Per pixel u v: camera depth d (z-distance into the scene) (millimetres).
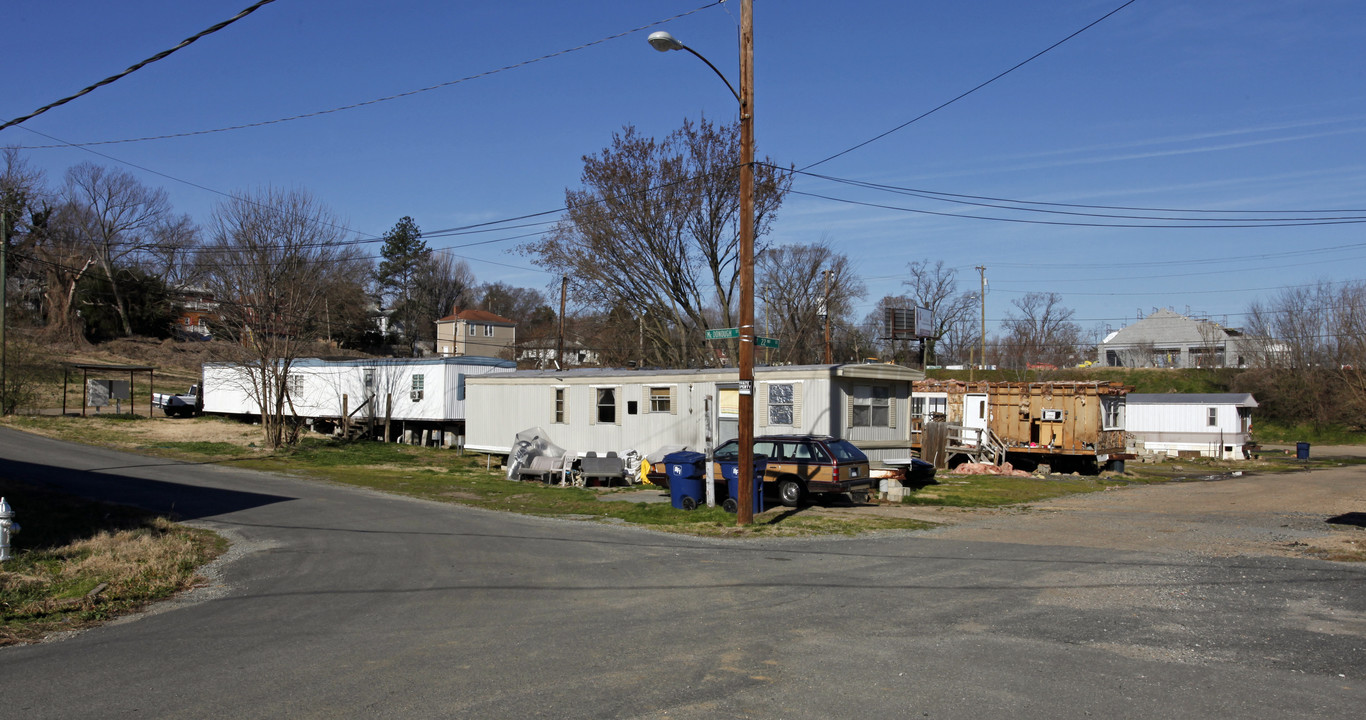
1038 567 11141
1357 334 59094
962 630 7676
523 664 6621
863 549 12914
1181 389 66875
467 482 24969
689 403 24516
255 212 33781
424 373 36938
